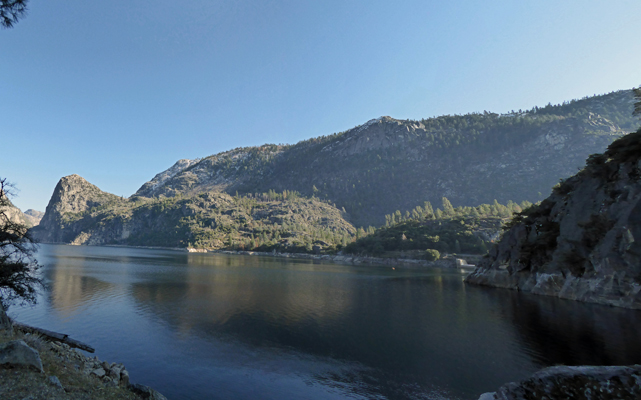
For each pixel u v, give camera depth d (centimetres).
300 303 6762
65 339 2547
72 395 1264
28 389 1130
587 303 6594
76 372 1623
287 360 3538
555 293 7650
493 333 4578
